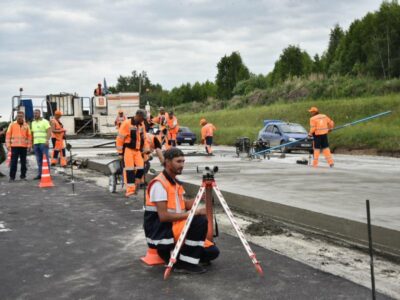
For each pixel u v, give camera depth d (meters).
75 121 31.59
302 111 40.66
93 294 4.73
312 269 5.42
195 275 5.25
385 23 42.16
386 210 7.21
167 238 5.34
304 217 7.34
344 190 9.45
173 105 76.31
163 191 5.29
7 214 8.88
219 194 5.40
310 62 57.78
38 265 5.70
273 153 25.86
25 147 14.35
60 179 14.38
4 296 4.71
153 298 4.61
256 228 7.34
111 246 6.53
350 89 42.16
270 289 4.80
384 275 5.19
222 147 33.81
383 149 25.31
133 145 10.77
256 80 62.12
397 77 41.59
